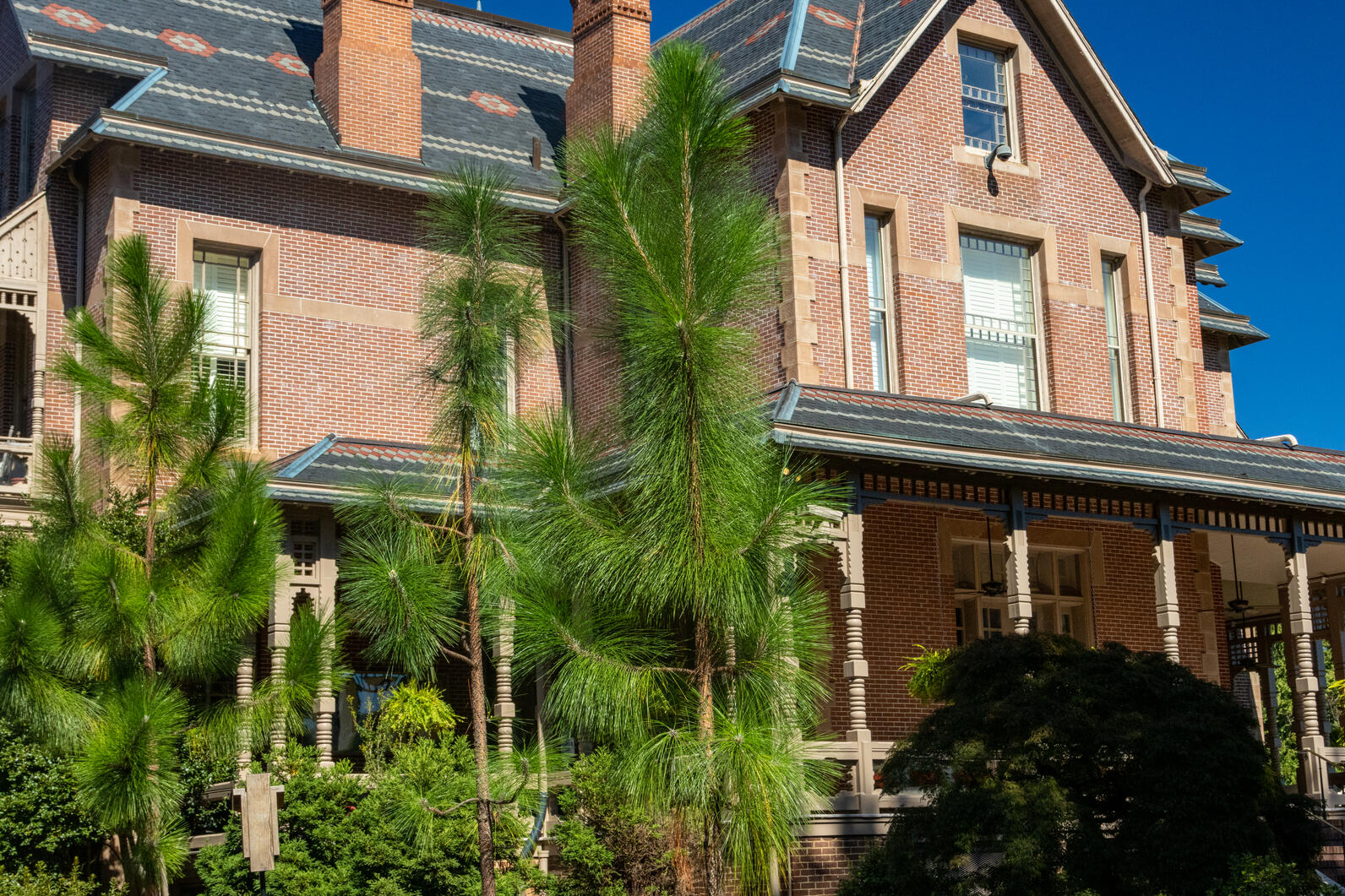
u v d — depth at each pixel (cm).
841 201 2403
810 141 2403
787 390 2062
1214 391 3209
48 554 1338
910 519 2336
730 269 1116
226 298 2447
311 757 1748
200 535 1385
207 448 1397
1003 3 2670
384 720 1867
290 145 2442
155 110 2394
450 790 1380
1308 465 2495
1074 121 2717
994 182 2594
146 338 1391
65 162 2406
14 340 2556
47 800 1664
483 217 1277
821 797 1184
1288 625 2948
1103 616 2520
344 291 2514
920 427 2067
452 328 1254
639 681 1091
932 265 2498
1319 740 2252
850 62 2527
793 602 1134
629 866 1688
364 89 2577
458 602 1266
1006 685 1638
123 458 1398
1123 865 1521
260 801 1349
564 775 1791
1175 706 1614
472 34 3156
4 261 2366
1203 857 1502
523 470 1138
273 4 2855
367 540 1288
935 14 2481
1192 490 2170
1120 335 2722
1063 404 2591
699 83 1143
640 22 2698
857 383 2383
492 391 1243
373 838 1611
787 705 1122
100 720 1297
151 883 1403
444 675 2278
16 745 1677
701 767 1057
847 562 1931
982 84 2653
